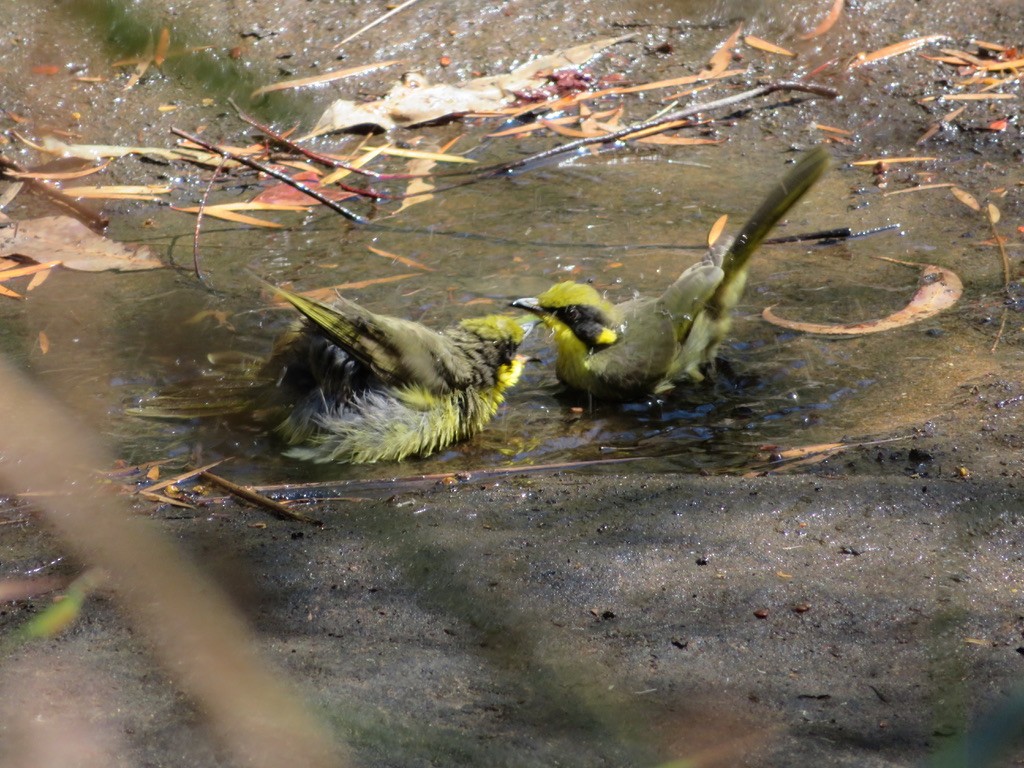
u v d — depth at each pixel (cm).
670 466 987
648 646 673
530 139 1634
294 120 1652
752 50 1786
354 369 1032
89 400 1072
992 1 1833
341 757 545
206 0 1778
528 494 895
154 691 609
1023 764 535
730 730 577
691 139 1627
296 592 747
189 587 743
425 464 1027
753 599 724
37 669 634
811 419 1045
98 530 828
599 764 546
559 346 1152
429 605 731
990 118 1614
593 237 1396
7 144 1566
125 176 1539
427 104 1670
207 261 1349
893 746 561
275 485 941
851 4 1833
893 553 780
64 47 1688
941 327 1181
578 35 1803
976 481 879
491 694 616
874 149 1587
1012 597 720
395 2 1816
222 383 1107
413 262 1345
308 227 1435
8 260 1335
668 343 1109
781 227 1408
